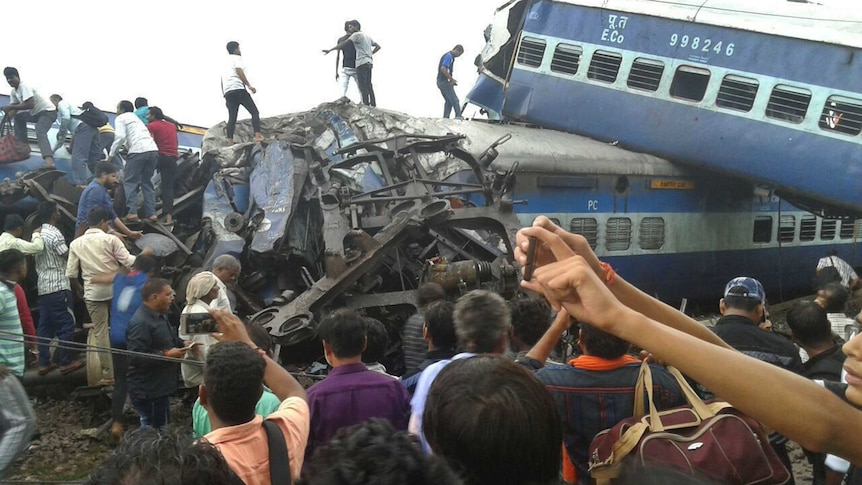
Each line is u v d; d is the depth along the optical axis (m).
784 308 14.59
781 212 16.19
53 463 6.04
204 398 2.54
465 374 1.62
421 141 10.02
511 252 8.67
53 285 7.93
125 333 6.40
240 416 2.44
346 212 8.71
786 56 13.09
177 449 1.86
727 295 4.09
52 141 12.39
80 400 7.68
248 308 8.61
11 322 6.05
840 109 12.52
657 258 14.36
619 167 13.77
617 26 14.68
